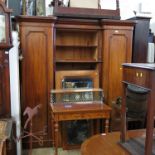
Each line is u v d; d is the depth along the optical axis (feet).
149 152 3.93
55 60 10.28
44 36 9.82
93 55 11.55
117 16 10.53
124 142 4.97
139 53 11.14
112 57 10.68
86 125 10.89
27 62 9.80
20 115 9.59
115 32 10.53
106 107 9.64
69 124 10.69
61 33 11.31
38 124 10.23
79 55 11.76
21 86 9.87
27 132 9.71
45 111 10.23
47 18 9.57
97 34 10.77
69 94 10.17
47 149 10.34
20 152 9.05
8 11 7.74
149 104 3.84
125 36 10.67
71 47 11.57
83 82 10.78
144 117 9.78
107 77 10.74
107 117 9.54
